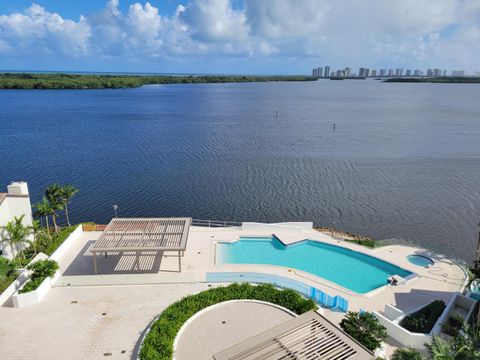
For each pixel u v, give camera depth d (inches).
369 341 829.8
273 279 1159.0
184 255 1364.4
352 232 1866.4
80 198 2220.7
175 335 864.3
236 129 4530.0
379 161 3125.0
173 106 6732.3
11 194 1328.7
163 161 3065.9
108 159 3088.1
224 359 615.5
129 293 1090.7
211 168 2888.8
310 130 4480.8
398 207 2177.7
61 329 917.8
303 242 1537.9
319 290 1095.0
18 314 976.9
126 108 6259.8
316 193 2383.1
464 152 3405.5
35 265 1125.1
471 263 1566.2
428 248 1609.3
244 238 1560.0
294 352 632.4
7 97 7696.9
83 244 1424.7
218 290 1055.0
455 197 2333.9
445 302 1098.7
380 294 1155.3
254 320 941.2
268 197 2301.9
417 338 900.0
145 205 2139.5
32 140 3698.3
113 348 852.6
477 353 670.5
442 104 7372.1
